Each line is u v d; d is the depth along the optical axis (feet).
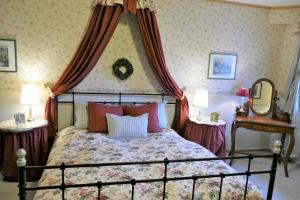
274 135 14.62
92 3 11.09
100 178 6.27
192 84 13.23
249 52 13.82
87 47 10.92
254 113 13.71
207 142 11.67
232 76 13.80
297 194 9.93
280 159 13.08
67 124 11.71
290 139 11.68
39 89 11.23
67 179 6.17
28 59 10.94
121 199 5.55
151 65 11.87
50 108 11.04
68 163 7.20
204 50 13.05
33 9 10.64
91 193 5.65
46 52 11.07
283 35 14.06
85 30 11.25
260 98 13.62
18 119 9.86
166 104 12.83
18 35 10.68
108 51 11.68
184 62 12.87
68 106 11.60
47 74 11.23
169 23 12.28
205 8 12.64
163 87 12.35
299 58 12.80
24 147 9.49
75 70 10.96
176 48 12.62
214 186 6.26
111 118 10.16
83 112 10.98
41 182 6.52
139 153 8.30
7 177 9.64
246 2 12.70
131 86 12.25
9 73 10.85
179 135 11.60
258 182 10.75
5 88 10.91
